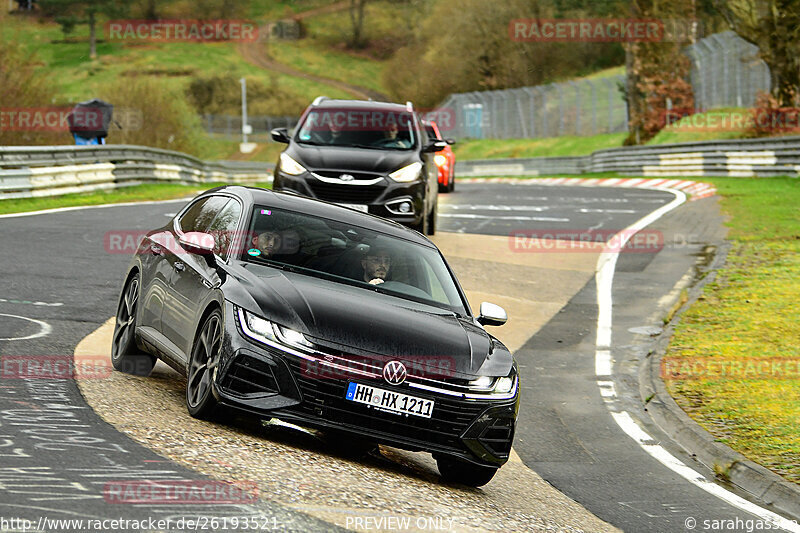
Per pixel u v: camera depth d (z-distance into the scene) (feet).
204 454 56.18
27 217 180.55
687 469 81.15
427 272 76.59
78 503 44.09
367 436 62.34
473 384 64.95
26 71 364.38
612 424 93.97
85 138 310.24
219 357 62.23
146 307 78.07
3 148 206.90
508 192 303.68
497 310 76.84
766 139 312.29
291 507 48.93
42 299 106.11
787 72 361.10
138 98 485.97
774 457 80.48
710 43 474.90
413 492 59.57
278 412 61.16
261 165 464.24
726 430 88.38
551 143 639.35
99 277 124.26
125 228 175.32
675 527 65.46
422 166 151.84
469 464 66.23
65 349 83.92
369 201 146.30
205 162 388.78
